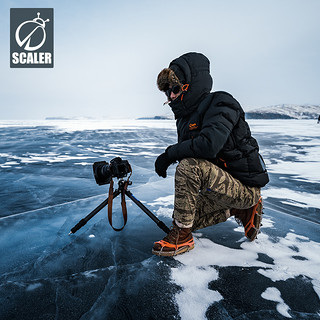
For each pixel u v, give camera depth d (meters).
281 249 1.29
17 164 3.67
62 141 7.50
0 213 1.75
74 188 2.42
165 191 2.35
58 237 1.39
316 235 1.47
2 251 1.24
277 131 13.27
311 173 3.30
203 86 1.23
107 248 1.27
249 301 0.90
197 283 1.00
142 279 1.01
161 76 1.23
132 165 3.67
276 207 1.97
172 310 0.85
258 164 1.22
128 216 1.72
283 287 0.98
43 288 0.94
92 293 0.92
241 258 1.19
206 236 1.45
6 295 0.90
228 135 1.11
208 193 1.21
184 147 1.15
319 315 0.84
